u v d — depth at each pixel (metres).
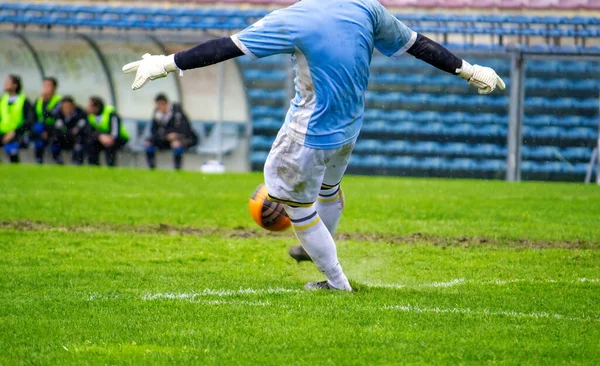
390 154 47.19
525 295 15.02
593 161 45.50
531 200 31.62
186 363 10.63
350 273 17.48
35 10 49.84
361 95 14.19
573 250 20.55
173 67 13.84
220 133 45.25
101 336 11.89
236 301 14.12
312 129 13.81
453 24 48.94
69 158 45.78
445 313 13.30
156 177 39.12
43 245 20.22
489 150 46.53
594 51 44.34
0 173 38.53
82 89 45.72
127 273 16.94
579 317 13.38
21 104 45.28
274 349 11.23
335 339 11.68
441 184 39.00
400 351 11.16
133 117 45.53
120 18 51.16
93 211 26.14
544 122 46.06
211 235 22.55
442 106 46.94
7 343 11.56
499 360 10.88
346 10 13.93
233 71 45.28
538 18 48.12
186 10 50.09
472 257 19.50
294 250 16.27
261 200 15.70
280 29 13.70
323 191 15.55
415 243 21.56
